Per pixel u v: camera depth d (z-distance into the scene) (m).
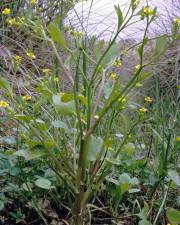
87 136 0.32
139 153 0.53
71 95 0.32
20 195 0.40
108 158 0.36
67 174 0.37
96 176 0.39
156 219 0.39
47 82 0.42
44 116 0.50
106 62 0.34
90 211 0.40
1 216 0.40
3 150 0.45
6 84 0.36
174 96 0.91
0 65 0.79
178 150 0.50
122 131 0.52
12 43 0.91
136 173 0.47
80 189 0.33
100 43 0.36
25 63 0.86
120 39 1.04
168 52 1.03
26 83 0.51
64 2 0.94
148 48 1.01
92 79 0.34
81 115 0.37
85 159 0.32
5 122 0.53
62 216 0.41
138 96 0.94
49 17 0.95
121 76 0.93
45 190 0.41
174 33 0.32
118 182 0.39
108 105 0.32
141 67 0.32
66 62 0.37
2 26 0.93
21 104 0.42
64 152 0.39
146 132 0.64
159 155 0.51
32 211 0.41
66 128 0.35
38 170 0.41
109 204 0.43
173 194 0.47
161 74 1.03
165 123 0.66
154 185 0.44
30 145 0.34
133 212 0.42
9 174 0.42
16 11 0.98
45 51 0.90
